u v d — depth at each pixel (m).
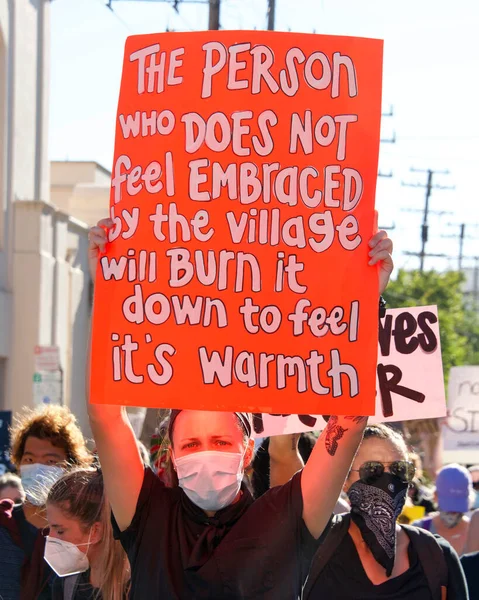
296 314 4.89
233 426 4.89
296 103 5.01
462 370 15.02
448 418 14.95
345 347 4.88
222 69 5.04
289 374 4.87
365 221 4.95
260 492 8.02
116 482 4.98
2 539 7.16
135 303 4.96
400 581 6.07
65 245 36.62
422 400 7.98
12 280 33.16
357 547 6.14
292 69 5.03
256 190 4.96
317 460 4.87
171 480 5.36
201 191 4.98
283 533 4.78
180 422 4.92
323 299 4.90
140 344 4.93
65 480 6.16
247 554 4.74
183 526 4.89
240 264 4.93
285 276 4.91
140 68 5.12
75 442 8.22
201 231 4.96
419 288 73.12
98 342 4.96
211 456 4.81
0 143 32.12
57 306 35.69
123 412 5.06
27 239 33.38
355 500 6.20
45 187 36.84
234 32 5.05
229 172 4.98
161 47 5.10
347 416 4.86
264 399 4.86
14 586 7.06
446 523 9.71
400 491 6.23
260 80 5.02
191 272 4.94
